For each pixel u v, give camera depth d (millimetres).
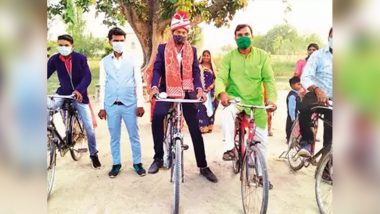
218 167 4562
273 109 3291
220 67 3734
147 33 8906
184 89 3773
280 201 3562
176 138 3258
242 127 3594
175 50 3760
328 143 3381
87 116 4262
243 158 3361
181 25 3689
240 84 3660
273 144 5742
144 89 7371
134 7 8594
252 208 3133
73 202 3488
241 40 3539
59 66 4066
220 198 3619
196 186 3926
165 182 4027
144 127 6824
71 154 4582
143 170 4230
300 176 4266
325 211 3129
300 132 4027
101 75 4023
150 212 3312
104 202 3502
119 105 4004
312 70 3662
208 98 6309
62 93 4133
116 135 4121
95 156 4438
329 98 3600
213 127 7012
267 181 2783
